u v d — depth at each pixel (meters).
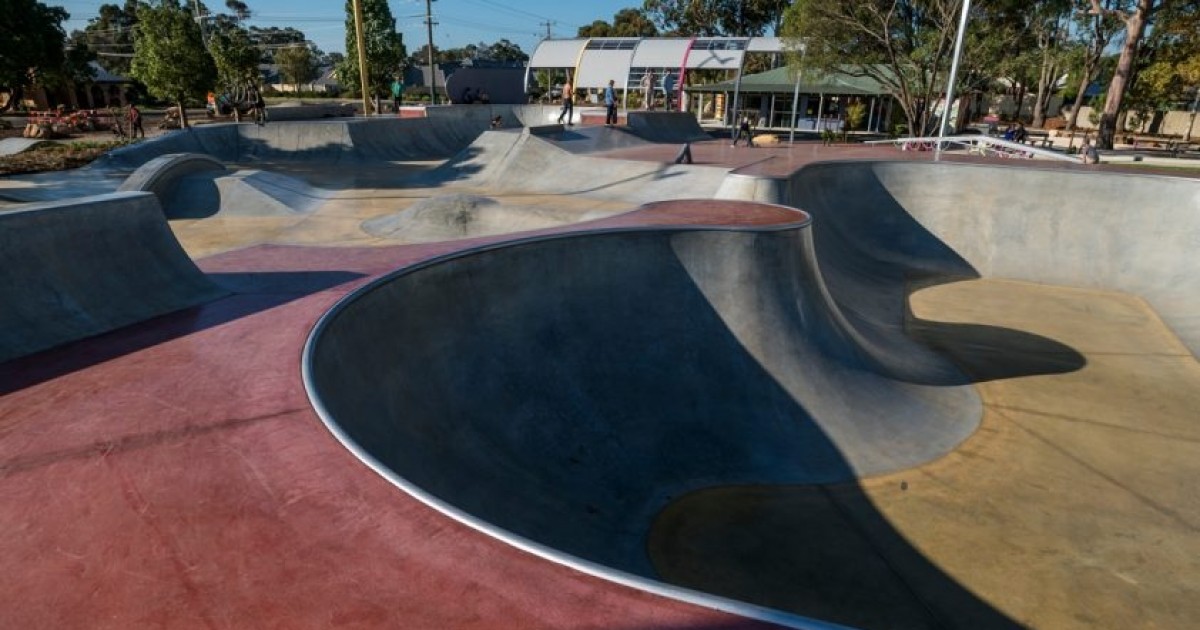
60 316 5.31
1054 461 7.14
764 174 13.26
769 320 7.92
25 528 2.91
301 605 2.38
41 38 29.86
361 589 2.44
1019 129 27.64
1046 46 35.94
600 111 35.88
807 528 5.75
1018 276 14.57
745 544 5.50
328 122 26.70
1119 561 5.55
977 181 15.48
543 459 6.10
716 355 7.64
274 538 2.77
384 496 3.04
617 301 7.74
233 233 13.54
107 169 19.45
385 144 27.94
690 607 2.18
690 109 58.06
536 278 7.38
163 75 29.16
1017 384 9.18
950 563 5.41
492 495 5.17
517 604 2.29
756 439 6.91
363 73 34.56
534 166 19.69
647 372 7.34
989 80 29.48
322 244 12.72
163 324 5.57
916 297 13.20
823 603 4.90
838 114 41.69
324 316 5.12
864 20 28.89
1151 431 7.89
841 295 11.88
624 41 44.62
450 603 2.33
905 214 15.98
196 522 2.91
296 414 3.90
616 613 2.20
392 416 5.18
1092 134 35.19
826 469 6.62
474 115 34.62
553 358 7.04
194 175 16.36
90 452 3.54
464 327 6.63
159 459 3.45
